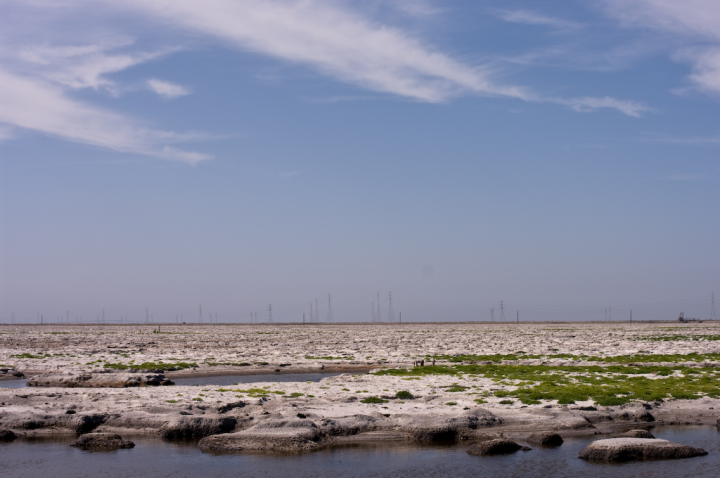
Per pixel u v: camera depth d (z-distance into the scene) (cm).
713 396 3862
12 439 3123
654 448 2739
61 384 4859
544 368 5581
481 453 2781
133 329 18388
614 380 4572
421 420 3212
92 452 2864
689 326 17825
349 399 3775
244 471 2562
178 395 3953
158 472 2566
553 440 2969
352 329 17888
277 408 3500
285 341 10725
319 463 2675
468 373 5219
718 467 2581
